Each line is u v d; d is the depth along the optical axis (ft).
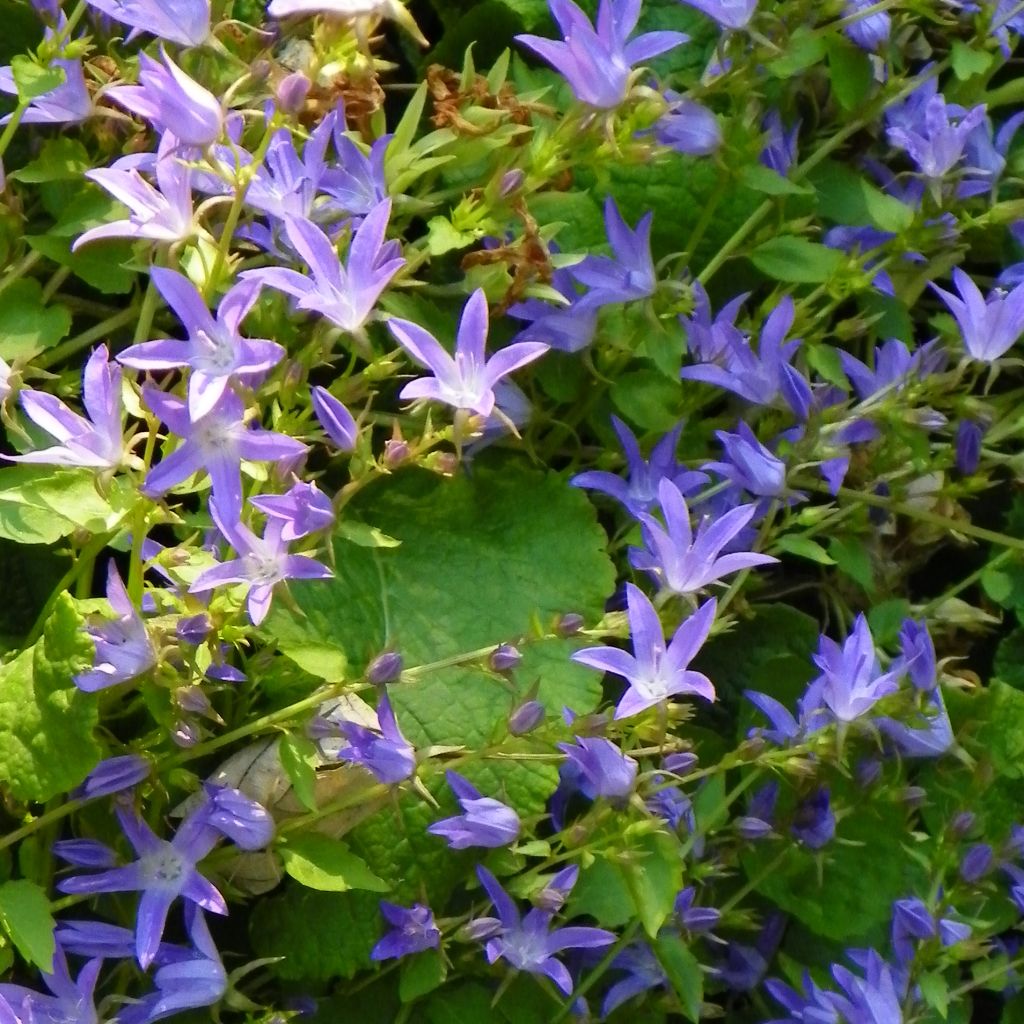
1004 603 2.76
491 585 2.59
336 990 2.50
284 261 2.41
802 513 2.60
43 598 2.51
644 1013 2.58
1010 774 2.71
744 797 2.67
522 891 2.44
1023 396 2.80
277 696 2.43
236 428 2.19
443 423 2.56
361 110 2.41
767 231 2.64
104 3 2.26
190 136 2.21
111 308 2.53
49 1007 2.31
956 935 2.58
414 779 2.34
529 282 2.45
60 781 2.28
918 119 2.71
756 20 2.51
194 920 2.34
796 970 2.62
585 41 2.35
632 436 2.58
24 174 2.46
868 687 2.49
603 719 2.35
